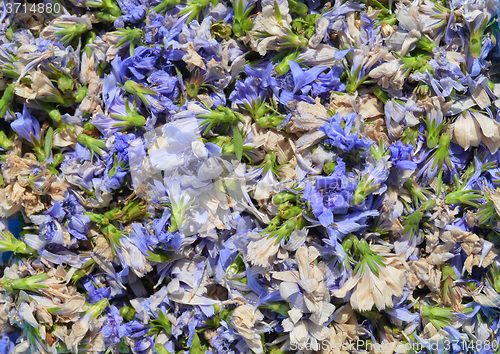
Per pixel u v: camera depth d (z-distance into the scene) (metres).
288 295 0.27
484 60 0.29
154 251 0.28
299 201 0.27
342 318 0.28
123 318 0.28
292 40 0.28
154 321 0.28
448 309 0.28
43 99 0.28
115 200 0.28
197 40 0.28
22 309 0.27
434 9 0.29
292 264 0.27
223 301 0.28
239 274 0.28
